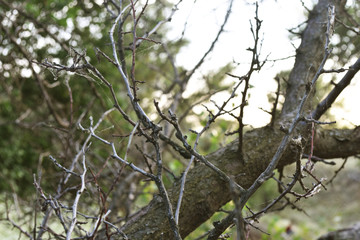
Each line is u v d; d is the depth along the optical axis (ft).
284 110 7.10
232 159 6.25
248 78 5.00
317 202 20.86
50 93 14.84
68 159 9.43
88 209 9.75
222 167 6.18
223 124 11.21
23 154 16.22
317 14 7.73
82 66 4.66
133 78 4.64
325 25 7.32
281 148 4.33
